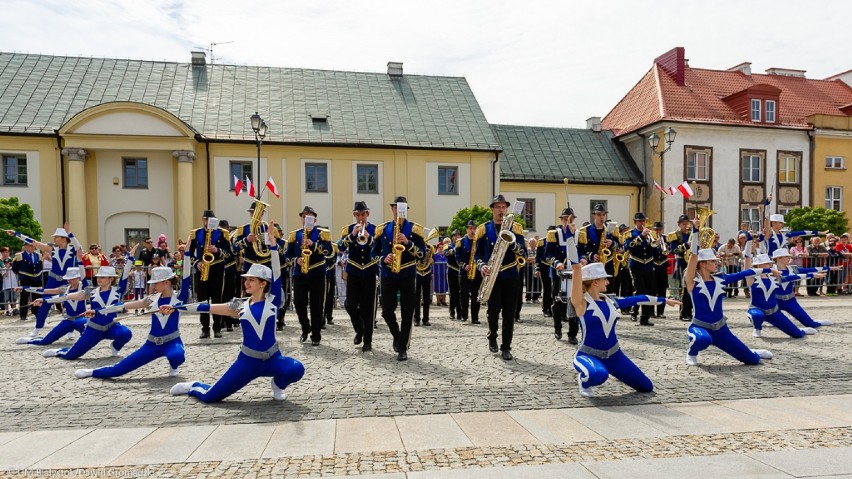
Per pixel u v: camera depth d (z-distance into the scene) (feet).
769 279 33.32
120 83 94.27
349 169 92.84
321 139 91.71
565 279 30.91
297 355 28.48
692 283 25.72
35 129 82.79
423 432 16.49
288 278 48.16
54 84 91.15
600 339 20.49
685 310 40.98
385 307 28.02
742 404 19.31
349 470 13.67
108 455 14.82
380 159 94.07
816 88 122.01
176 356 23.73
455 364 26.07
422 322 39.91
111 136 82.58
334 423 17.42
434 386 21.94
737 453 14.58
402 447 15.26
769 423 17.19
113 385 22.61
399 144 93.86
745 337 33.19
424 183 95.35
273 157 90.17
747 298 56.03
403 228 27.50
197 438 16.12
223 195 88.48
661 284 40.81
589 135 117.19
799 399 19.94
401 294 27.25
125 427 17.19
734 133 105.91
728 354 27.99
